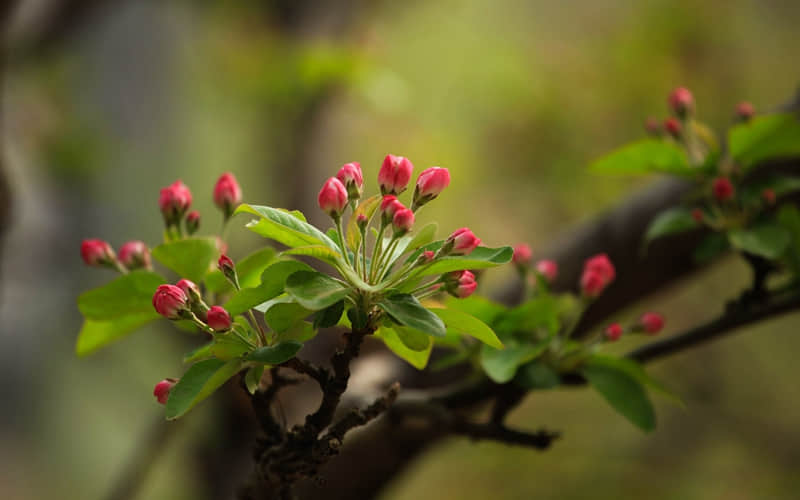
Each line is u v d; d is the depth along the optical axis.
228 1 6.51
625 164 2.28
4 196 3.42
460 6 8.83
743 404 7.86
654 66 8.10
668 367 7.96
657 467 6.88
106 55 8.06
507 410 2.09
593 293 2.08
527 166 8.49
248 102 6.62
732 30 8.32
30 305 10.14
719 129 8.05
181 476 6.44
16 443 11.75
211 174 8.73
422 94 8.58
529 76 8.54
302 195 5.09
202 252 1.77
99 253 2.03
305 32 5.92
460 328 1.48
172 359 6.86
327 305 1.34
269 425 1.69
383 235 1.58
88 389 11.02
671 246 2.83
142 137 8.27
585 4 8.89
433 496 7.62
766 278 2.24
